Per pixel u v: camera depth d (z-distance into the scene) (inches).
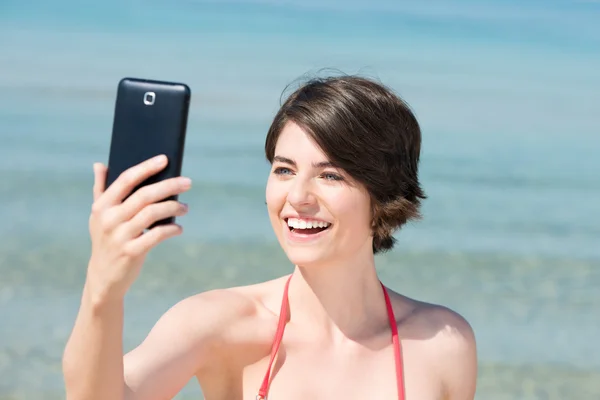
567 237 589.9
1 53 1216.8
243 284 482.9
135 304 442.9
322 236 136.0
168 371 131.0
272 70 1157.7
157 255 519.5
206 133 818.8
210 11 1619.1
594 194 690.8
